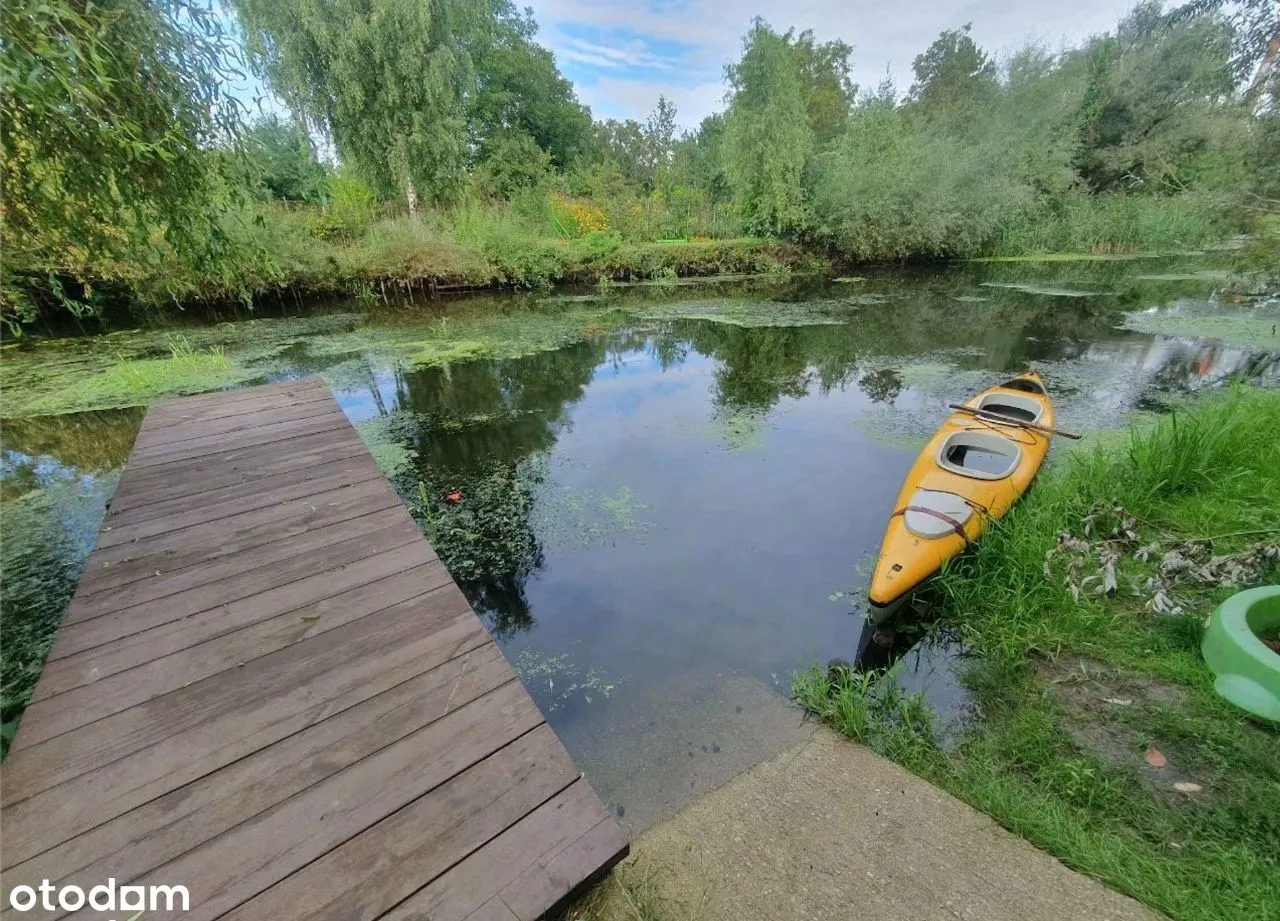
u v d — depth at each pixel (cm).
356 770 118
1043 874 140
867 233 1348
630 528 334
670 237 1508
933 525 260
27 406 531
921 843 150
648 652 242
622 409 539
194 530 215
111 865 100
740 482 385
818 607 268
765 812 162
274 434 319
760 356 707
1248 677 182
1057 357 646
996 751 185
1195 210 707
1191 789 163
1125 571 253
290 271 963
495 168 1825
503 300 1108
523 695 138
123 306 901
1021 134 1306
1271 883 136
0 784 113
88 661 147
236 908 94
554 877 100
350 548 203
